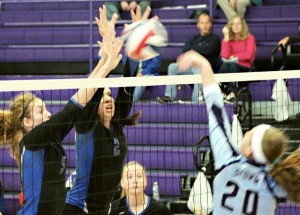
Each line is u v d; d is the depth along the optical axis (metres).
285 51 12.23
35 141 6.04
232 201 4.90
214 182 4.98
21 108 6.41
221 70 12.31
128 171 7.40
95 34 14.20
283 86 10.41
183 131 11.30
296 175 4.80
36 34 14.55
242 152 4.94
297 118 10.59
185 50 12.62
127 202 7.40
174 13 14.55
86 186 6.94
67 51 14.07
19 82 5.96
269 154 4.80
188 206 8.73
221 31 13.70
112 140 7.02
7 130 6.34
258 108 11.30
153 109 11.84
